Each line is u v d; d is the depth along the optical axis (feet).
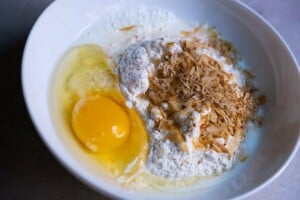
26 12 1.04
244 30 1.04
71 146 0.83
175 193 0.81
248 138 0.92
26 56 0.83
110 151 0.86
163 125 0.87
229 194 0.79
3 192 0.82
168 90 0.91
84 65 0.95
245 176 0.85
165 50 0.95
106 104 0.88
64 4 0.95
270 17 1.18
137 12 1.05
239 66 1.03
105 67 0.96
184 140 0.84
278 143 0.88
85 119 0.85
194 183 0.84
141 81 0.90
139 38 1.03
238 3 1.03
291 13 1.20
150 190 0.81
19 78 0.94
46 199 0.82
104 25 1.03
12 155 0.86
